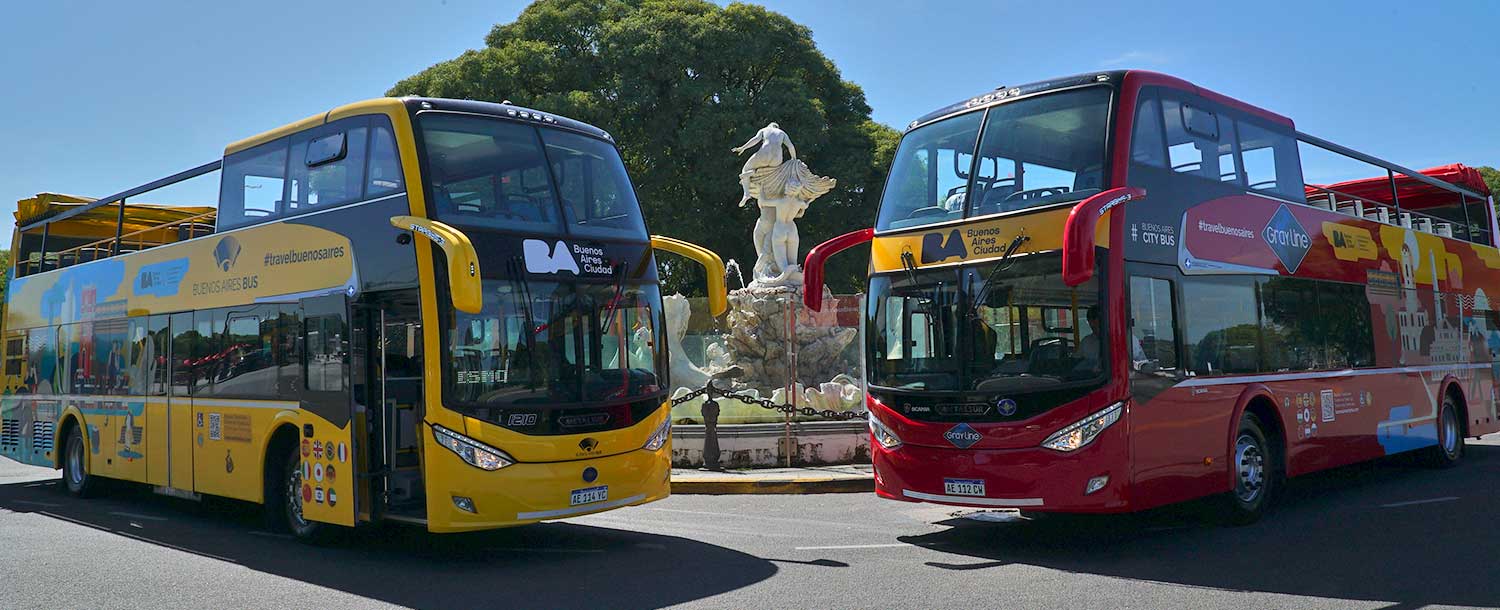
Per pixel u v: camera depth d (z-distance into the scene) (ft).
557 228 33.55
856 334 71.82
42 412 54.90
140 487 56.65
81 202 57.77
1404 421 48.80
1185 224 35.27
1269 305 39.50
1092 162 32.63
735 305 72.13
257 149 39.37
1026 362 32.30
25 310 57.93
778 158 72.74
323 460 34.37
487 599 27.17
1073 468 31.27
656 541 35.81
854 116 141.49
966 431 32.81
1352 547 31.65
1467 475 49.29
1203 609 24.40
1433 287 53.83
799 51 136.67
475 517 30.40
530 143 34.09
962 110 36.04
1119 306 31.63
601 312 33.58
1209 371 35.32
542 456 31.27
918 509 42.68
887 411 34.91
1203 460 34.60
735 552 33.35
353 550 35.14
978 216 34.06
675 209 129.49
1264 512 37.93
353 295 33.50
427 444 30.55
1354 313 45.75
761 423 56.18
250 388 38.29
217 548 35.83
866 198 132.67
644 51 125.39
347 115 34.99
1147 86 34.47
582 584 28.84
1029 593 26.53
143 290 46.14
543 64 125.29
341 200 34.71
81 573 31.32
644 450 33.63
